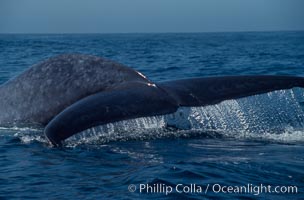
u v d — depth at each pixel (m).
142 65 94.94
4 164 24.70
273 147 26.72
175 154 25.39
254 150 26.14
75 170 23.27
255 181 21.77
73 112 24.92
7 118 29.80
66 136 23.98
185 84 27.19
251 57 123.12
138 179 21.89
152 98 26.00
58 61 29.33
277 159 24.58
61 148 26.38
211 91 26.80
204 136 28.19
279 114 28.86
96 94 26.45
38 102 28.97
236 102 26.92
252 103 27.11
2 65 88.75
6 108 29.92
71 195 20.45
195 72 80.19
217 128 28.19
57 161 24.61
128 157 24.92
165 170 22.88
